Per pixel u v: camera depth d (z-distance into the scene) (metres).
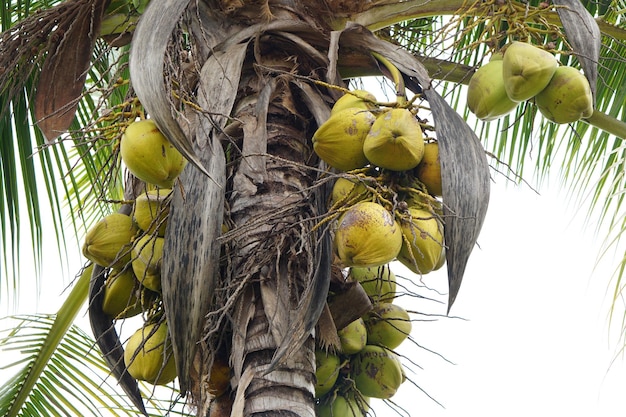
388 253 2.65
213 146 2.85
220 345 2.90
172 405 3.01
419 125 2.84
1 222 4.41
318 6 3.49
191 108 2.90
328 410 3.29
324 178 2.80
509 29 3.27
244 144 3.05
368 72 3.45
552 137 4.78
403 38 4.24
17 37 3.63
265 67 3.25
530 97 3.08
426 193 2.82
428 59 3.73
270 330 2.75
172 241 2.71
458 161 2.73
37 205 4.43
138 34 2.68
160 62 2.57
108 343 3.33
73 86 3.67
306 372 2.74
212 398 2.90
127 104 2.83
